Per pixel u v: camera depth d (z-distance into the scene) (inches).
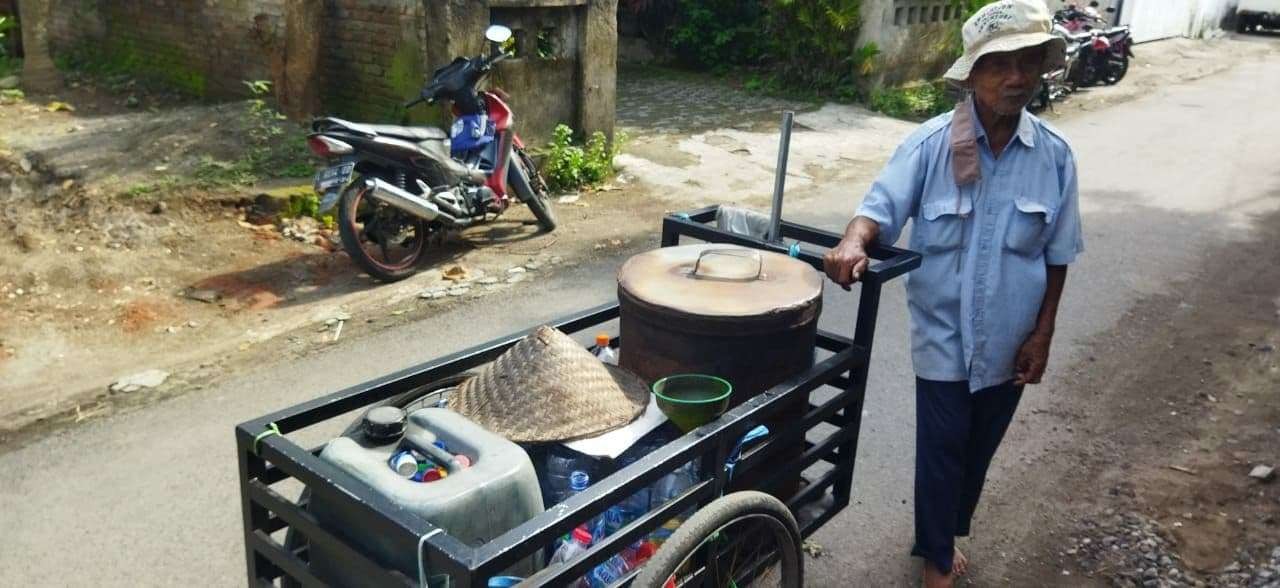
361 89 313.9
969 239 108.9
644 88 499.5
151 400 175.5
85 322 205.8
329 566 86.0
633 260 116.1
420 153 234.8
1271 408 177.3
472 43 286.5
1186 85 591.5
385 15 296.7
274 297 222.7
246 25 343.3
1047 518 142.4
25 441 161.2
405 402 111.3
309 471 81.3
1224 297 235.1
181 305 216.2
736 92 494.0
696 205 308.5
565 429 95.0
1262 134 443.8
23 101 369.4
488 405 98.8
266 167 284.2
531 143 313.1
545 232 276.2
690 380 99.0
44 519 139.8
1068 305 226.7
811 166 364.2
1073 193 109.7
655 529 89.7
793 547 103.4
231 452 158.2
